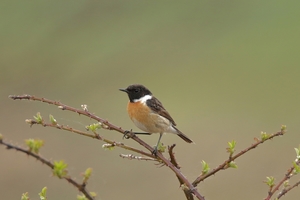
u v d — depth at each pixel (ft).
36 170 40.32
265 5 72.84
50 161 11.42
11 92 52.65
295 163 15.47
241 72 66.44
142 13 62.64
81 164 42.45
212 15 68.03
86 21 57.36
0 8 55.88
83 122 51.70
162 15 64.59
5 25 55.36
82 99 55.88
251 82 65.72
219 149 47.67
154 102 27.89
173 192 38.78
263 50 69.77
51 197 37.06
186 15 66.03
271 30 71.56
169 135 51.08
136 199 37.91
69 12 56.95
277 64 67.41
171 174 40.73
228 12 70.90
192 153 46.88
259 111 58.65
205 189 37.68
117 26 61.21
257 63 68.54
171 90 63.72
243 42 70.13
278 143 45.70
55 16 56.49
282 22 72.64
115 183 40.06
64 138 46.65
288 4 73.77
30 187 38.45
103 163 42.39
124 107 56.39
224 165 15.92
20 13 55.98
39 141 11.30
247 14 72.08
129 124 53.06
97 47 59.72
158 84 64.75
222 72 67.10
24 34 55.47
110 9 59.11
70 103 54.65
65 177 11.69
